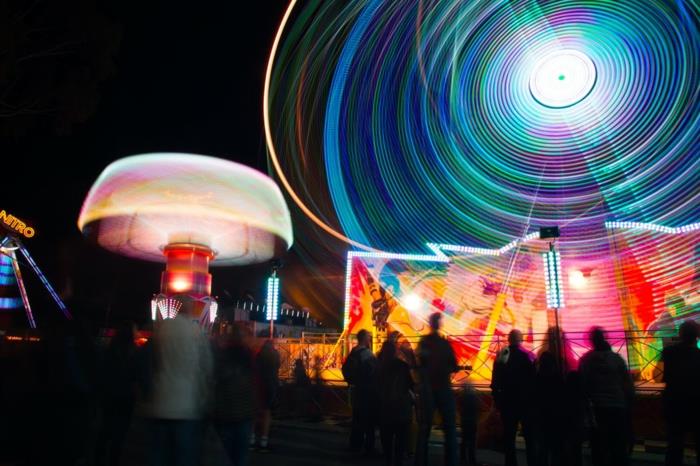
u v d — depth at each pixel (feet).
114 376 21.06
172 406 14.29
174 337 14.78
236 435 16.71
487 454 29.81
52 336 20.58
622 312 47.91
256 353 28.25
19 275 86.48
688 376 19.99
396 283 57.06
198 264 44.19
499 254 54.85
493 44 60.13
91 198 39.60
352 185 61.93
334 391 43.91
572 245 51.70
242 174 39.63
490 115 58.59
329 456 27.66
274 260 53.31
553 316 47.75
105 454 21.25
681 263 46.65
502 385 22.88
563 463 21.11
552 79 55.88
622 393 20.63
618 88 52.80
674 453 20.30
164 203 37.65
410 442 26.73
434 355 20.85
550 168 54.85
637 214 50.16
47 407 20.30
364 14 67.10
